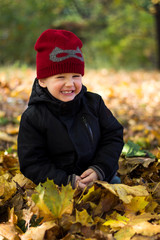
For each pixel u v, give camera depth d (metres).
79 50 1.79
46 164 1.82
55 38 1.74
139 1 9.95
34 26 12.77
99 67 11.35
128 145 2.55
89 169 1.84
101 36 14.34
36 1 12.25
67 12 12.93
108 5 13.25
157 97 5.62
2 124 3.86
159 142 3.33
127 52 14.95
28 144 1.80
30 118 1.82
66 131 1.80
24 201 1.82
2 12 12.80
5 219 1.67
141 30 14.91
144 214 1.64
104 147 1.96
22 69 7.46
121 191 1.71
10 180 2.16
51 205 1.56
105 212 1.73
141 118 4.50
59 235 1.54
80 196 1.71
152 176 2.25
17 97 5.00
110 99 5.57
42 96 1.82
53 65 1.73
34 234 1.46
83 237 1.47
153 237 1.46
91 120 1.89
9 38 13.27
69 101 1.77
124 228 1.53
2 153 2.53
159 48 10.81
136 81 7.37
